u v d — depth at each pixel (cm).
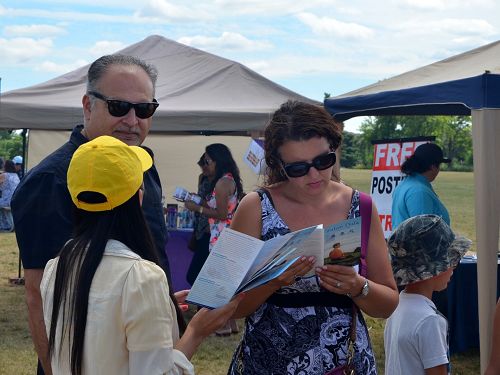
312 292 237
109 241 201
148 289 192
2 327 743
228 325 715
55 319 201
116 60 279
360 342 239
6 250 1320
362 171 4978
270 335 238
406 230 284
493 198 509
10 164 1630
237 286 212
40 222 249
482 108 511
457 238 290
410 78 657
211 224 696
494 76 511
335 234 217
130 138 278
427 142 650
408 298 285
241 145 1102
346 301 239
